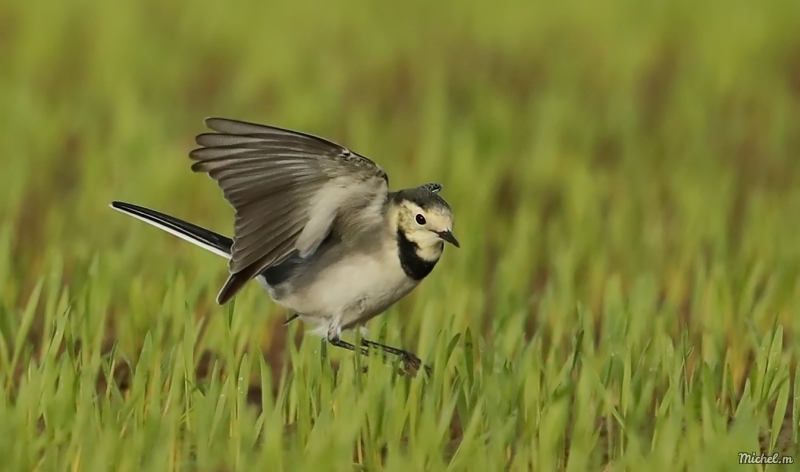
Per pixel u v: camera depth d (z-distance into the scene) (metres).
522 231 17.33
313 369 11.48
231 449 10.55
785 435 11.66
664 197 20.98
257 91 27.20
